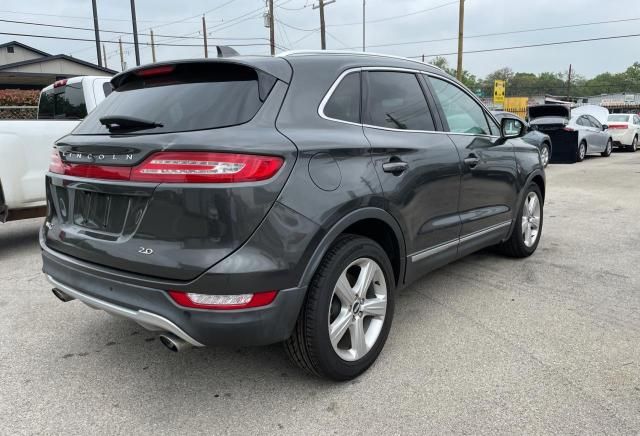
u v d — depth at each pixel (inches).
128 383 117.4
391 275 123.6
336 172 106.0
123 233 101.0
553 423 99.2
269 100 103.1
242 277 91.6
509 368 119.7
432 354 127.3
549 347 129.8
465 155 149.6
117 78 123.8
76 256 110.4
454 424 99.6
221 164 90.7
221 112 100.5
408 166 125.5
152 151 94.3
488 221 166.4
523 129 185.2
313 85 112.5
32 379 119.3
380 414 103.3
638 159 648.4
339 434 97.6
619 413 102.0
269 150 94.7
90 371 122.8
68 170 113.3
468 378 115.7
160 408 107.3
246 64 105.2
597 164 588.7
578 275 185.2
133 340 139.4
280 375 119.6
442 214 141.5
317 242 101.1
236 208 91.0
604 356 124.6
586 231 254.1
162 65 113.0
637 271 189.3
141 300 97.4
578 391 109.8
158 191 93.5
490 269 193.0
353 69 123.5
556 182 436.8
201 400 110.1
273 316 96.5
